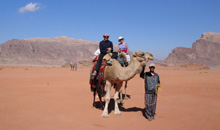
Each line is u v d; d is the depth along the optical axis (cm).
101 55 841
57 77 2675
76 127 635
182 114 801
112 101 1070
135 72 717
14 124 659
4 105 920
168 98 1133
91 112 827
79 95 1227
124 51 980
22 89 1441
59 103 983
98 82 830
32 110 837
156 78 739
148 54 721
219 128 645
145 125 666
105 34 838
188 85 1766
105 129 620
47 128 623
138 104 995
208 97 1170
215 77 2850
